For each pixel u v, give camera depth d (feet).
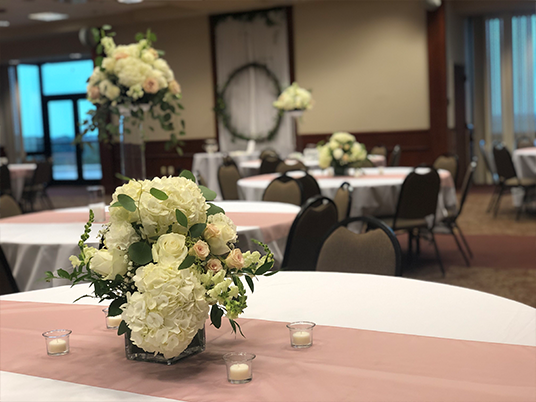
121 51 10.82
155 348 3.68
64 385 3.71
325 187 15.76
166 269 3.64
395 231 14.61
